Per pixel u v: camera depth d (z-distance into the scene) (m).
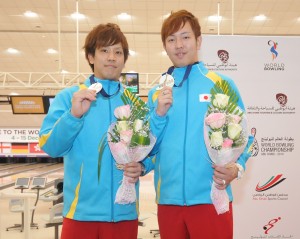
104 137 1.99
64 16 9.66
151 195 8.96
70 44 11.92
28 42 11.76
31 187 6.14
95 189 1.94
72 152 2.00
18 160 22.45
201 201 1.88
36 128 17.45
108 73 2.04
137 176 1.98
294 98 3.52
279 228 3.54
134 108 1.98
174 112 2.00
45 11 9.38
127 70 15.07
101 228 1.95
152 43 11.84
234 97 1.96
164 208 1.97
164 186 1.97
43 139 1.96
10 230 6.02
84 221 1.94
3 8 9.19
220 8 9.06
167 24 2.02
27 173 15.16
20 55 13.09
